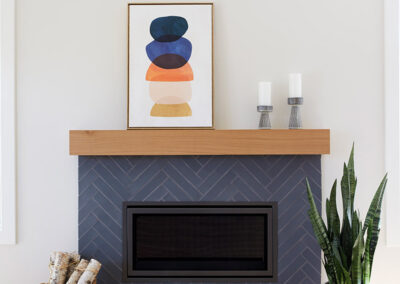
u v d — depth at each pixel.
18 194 2.76
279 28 2.76
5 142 2.74
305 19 2.76
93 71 2.76
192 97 2.70
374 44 2.75
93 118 2.76
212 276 2.69
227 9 2.76
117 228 2.71
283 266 2.69
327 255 2.33
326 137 2.58
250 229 2.71
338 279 2.27
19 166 2.75
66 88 2.76
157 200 2.70
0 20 2.74
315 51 2.76
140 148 2.59
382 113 2.76
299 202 2.69
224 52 2.76
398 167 2.74
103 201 2.70
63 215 2.76
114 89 2.76
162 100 2.70
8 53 2.74
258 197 2.70
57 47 2.76
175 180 2.70
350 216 2.36
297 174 2.70
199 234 2.71
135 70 2.71
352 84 2.76
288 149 2.58
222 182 2.70
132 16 2.72
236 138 2.58
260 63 2.76
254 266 2.70
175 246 2.71
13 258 2.76
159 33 2.72
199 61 2.71
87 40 2.76
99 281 2.70
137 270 2.69
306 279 2.69
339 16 2.76
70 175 2.76
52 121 2.75
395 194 2.74
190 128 2.69
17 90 2.75
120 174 2.70
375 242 2.29
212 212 2.69
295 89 2.60
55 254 2.52
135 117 2.70
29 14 2.76
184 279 2.69
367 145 2.75
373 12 2.75
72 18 2.76
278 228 2.69
